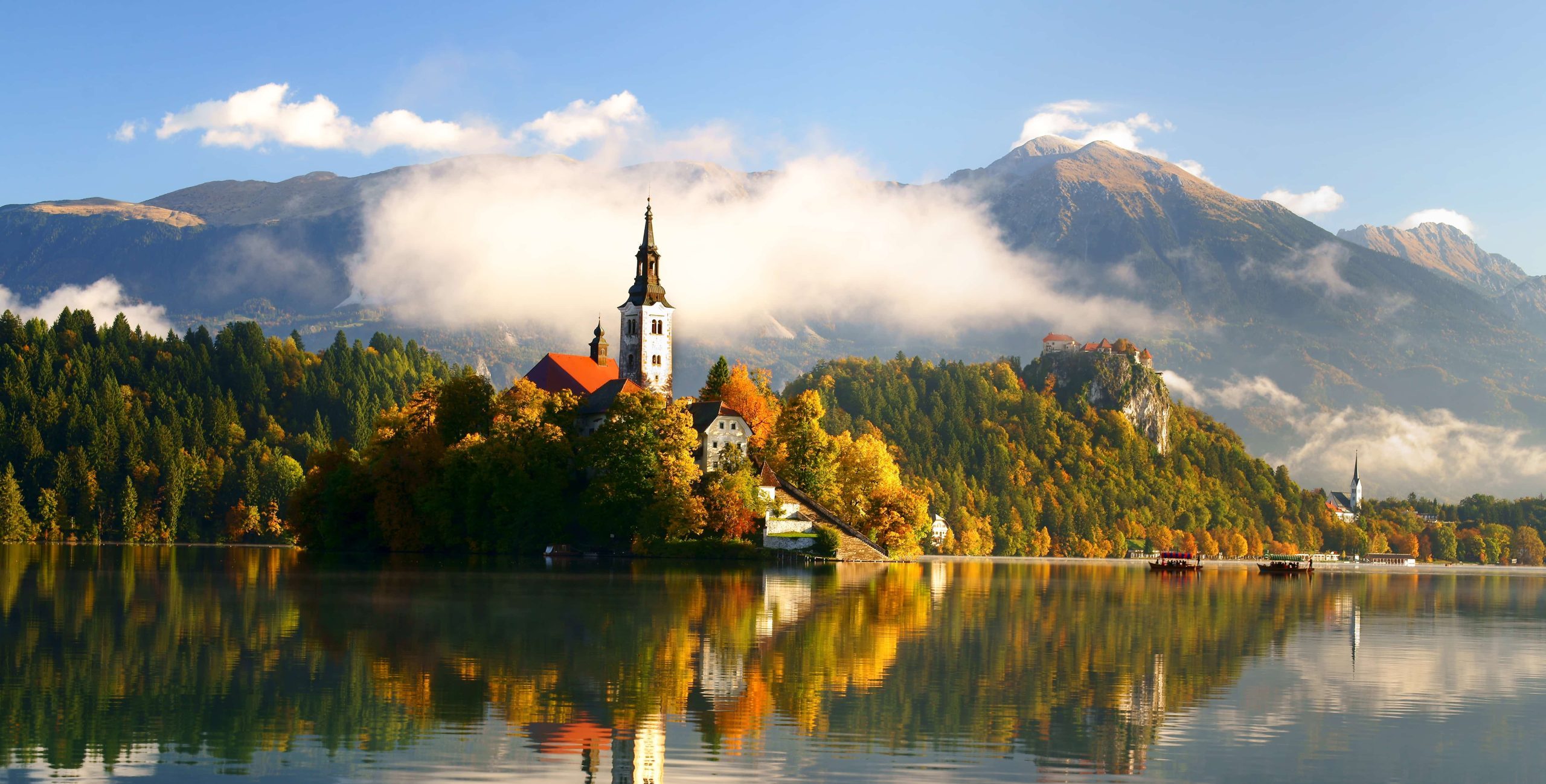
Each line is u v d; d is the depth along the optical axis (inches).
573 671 2632.9
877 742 2015.3
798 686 2493.8
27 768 1808.6
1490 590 7618.1
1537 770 1931.6
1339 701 2480.3
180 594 4392.2
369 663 2699.3
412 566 6451.8
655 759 1900.8
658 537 7352.4
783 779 1802.4
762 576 5930.1
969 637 3385.8
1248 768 1911.9
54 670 2568.9
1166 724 2199.8
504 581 5196.9
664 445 7539.4
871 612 4074.8
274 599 4190.5
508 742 1983.3
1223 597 5684.1
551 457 7790.4
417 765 1846.7
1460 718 2322.8
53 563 6722.4
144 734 2009.1
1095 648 3221.0
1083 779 1829.5
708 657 2869.1
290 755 1889.8
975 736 2076.8
